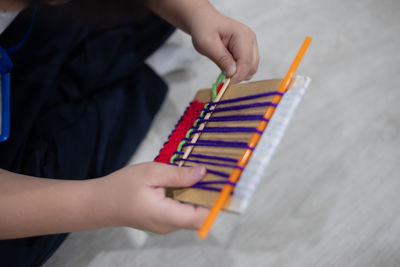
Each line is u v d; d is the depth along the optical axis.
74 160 0.71
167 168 0.45
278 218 0.77
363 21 1.04
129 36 0.81
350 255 0.73
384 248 0.74
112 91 0.81
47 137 0.71
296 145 0.84
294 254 0.73
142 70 0.85
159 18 0.81
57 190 0.48
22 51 0.70
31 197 0.48
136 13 0.42
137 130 0.79
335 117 0.88
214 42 0.62
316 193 0.79
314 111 0.89
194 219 0.45
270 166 0.82
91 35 0.77
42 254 0.64
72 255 0.72
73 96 0.76
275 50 0.98
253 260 0.73
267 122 0.39
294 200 0.78
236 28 0.63
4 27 0.63
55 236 0.64
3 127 0.54
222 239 0.75
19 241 0.62
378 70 0.95
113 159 0.76
